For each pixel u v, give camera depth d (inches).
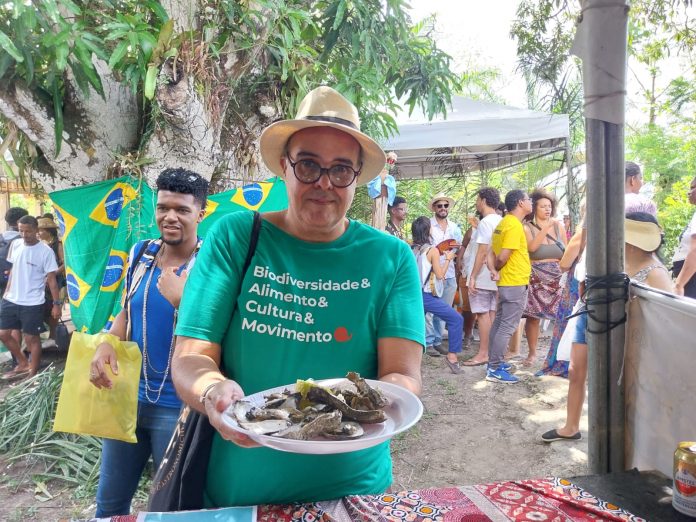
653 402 74.2
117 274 150.4
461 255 284.5
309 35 177.2
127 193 149.9
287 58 149.6
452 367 229.0
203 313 55.9
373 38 165.9
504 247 204.2
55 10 112.1
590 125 77.1
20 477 141.2
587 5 75.4
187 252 87.5
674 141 482.3
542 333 303.6
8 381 223.9
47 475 139.8
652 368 74.2
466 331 287.1
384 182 217.9
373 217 221.3
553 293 229.0
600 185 77.5
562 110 308.2
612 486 59.7
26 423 160.6
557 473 136.9
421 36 217.5
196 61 135.3
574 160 384.2
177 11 140.0
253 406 49.3
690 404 67.8
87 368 84.1
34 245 222.5
